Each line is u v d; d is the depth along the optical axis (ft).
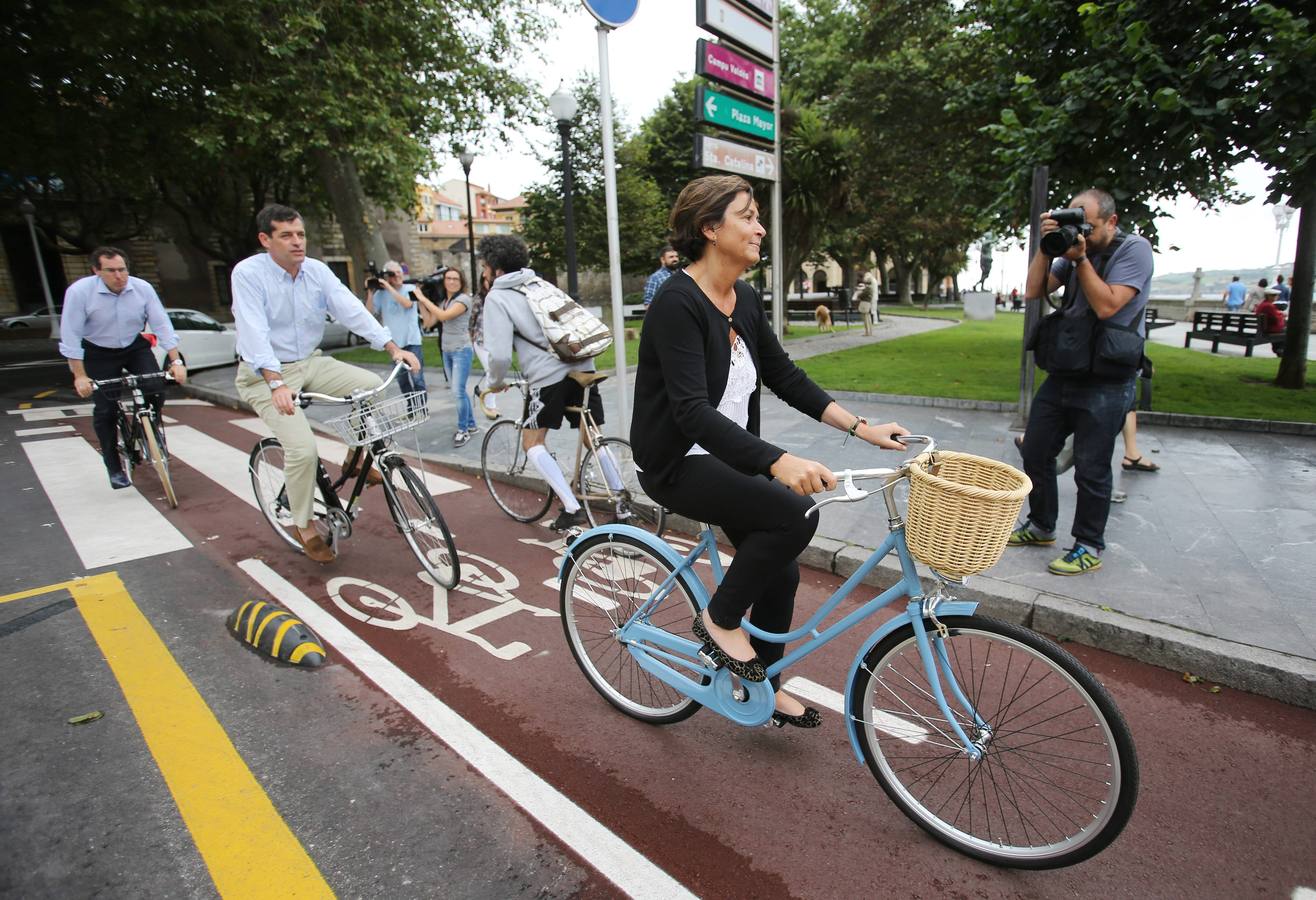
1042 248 11.32
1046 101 27.96
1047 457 12.96
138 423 19.24
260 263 12.57
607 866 6.77
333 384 13.84
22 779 8.04
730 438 6.47
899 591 7.05
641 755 8.45
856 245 118.21
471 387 35.40
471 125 57.98
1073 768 7.36
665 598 8.57
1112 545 13.34
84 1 43.78
